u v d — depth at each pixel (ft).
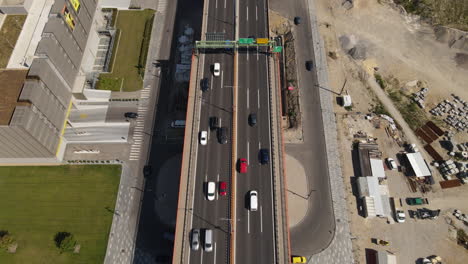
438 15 341.82
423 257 228.22
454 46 324.19
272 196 208.64
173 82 302.04
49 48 235.61
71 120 286.66
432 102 297.12
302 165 261.24
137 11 342.85
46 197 250.98
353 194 250.37
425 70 313.53
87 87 296.10
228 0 289.33
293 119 281.33
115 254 229.45
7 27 251.60
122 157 268.41
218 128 229.86
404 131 277.44
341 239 233.76
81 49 289.12
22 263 226.99
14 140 226.79
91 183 256.52
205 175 215.72
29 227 238.68
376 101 293.64
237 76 252.62
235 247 194.70
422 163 255.91
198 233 197.47
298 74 303.68
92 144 274.36
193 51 264.11
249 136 228.63
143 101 293.64
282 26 332.39
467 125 278.26
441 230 236.84
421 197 248.73
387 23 340.39
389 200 248.52
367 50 322.96
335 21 338.54
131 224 240.53
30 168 263.29
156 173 260.62
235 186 212.23
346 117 282.77
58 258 228.22
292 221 239.71
